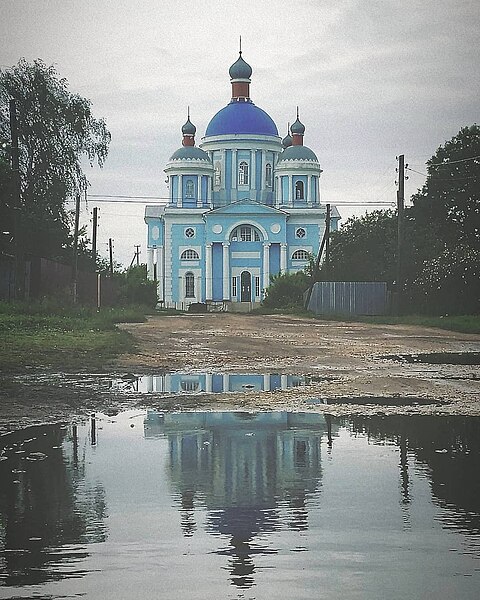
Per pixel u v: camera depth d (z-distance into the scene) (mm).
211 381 15625
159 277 93812
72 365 17859
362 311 54594
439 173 59094
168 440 9727
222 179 92812
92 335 25672
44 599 4777
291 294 70625
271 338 28578
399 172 48781
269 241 90688
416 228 57469
